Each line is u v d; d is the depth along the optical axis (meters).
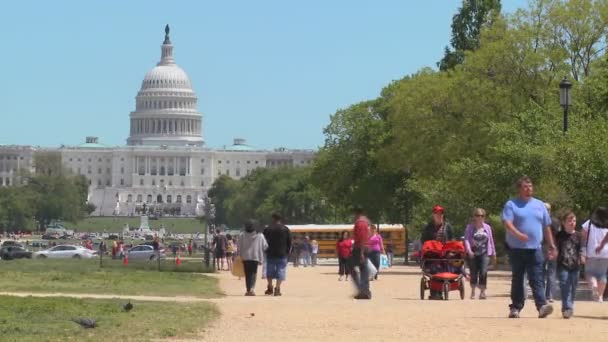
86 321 42.06
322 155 198.62
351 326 42.28
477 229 61.84
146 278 86.06
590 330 41.03
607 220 53.19
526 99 118.12
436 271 60.00
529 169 90.44
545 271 58.97
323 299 59.78
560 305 55.44
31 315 45.44
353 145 193.12
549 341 37.75
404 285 83.00
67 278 79.50
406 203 174.75
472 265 61.69
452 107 124.38
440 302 55.84
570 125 94.75
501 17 124.19
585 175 78.56
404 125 132.75
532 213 45.62
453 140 122.50
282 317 46.09
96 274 89.12
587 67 118.56
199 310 49.66
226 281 89.75
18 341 37.22
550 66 117.25
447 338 38.47
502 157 98.94
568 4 118.00
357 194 183.62
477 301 56.81
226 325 43.28
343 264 94.94
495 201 99.25
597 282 53.44
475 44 166.75
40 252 187.25
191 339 38.84
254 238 66.81
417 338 38.47
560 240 47.81
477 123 119.81
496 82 120.06
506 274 104.75
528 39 118.25
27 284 70.75
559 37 119.06
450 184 118.81
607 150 78.50
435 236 60.94
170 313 47.94
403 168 157.12
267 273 67.31
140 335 39.75
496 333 39.81
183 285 77.75
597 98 97.06
